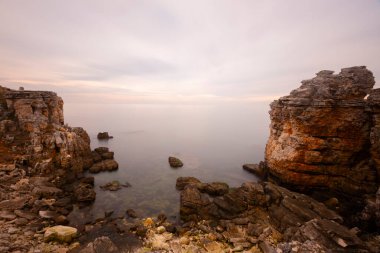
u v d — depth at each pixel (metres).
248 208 24.45
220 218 23.70
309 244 15.88
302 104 28.41
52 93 38.53
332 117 27.36
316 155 27.84
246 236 20.06
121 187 33.66
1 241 16.58
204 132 104.25
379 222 19.64
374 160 25.36
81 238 19.22
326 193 28.09
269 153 34.94
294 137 29.16
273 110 34.78
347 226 21.53
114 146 67.38
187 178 35.69
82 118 164.62
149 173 42.00
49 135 33.59
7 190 24.41
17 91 34.97
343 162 27.48
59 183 29.98
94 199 28.64
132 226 21.88
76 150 37.12
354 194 25.98
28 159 30.05
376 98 24.45
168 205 28.45
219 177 40.97
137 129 113.06
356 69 27.88
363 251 14.88
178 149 65.31
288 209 22.56
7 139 30.88
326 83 28.81
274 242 19.06
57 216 22.19
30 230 18.88
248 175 42.16
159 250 17.94
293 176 29.38
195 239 20.11
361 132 26.48
